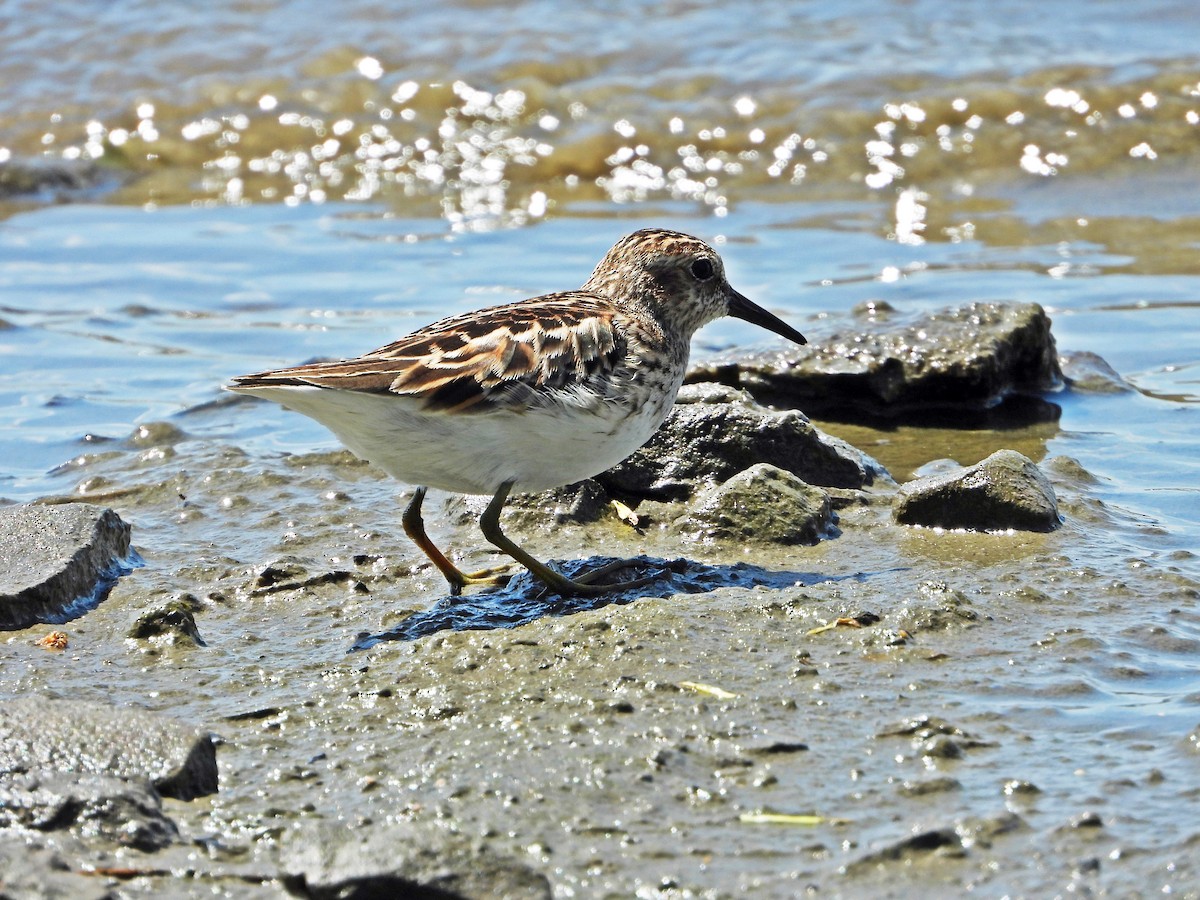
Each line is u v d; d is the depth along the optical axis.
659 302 12.16
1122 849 6.94
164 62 27.11
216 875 7.01
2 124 25.83
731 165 24.00
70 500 13.20
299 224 22.86
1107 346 16.86
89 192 24.73
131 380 16.70
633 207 23.20
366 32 27.69
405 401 9.98
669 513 12.30
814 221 22.02
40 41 27.88
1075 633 9.51
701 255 12.23
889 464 13.82
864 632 9.54
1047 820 7.23
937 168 23.48
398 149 25.02
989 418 15.04
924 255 20.25
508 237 21.83
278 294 19.52
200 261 21.09
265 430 15.18
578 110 25.33
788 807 7.47
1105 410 15.14
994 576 10.63
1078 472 13.15
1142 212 21.52
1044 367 15.62
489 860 6.68
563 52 26.70
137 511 12.98
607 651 9.32
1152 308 17.94
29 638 10.06
